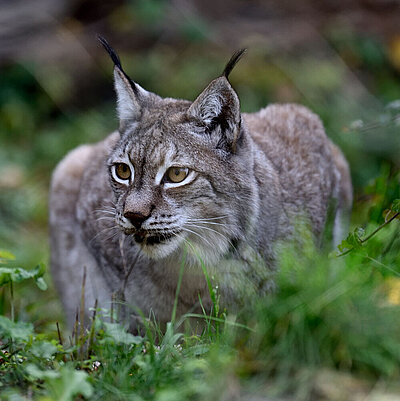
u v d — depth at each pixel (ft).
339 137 50.31
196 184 26.58
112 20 68.13
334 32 62.80
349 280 23.41
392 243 26.48
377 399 19.72
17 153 59.77
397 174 31.32
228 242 27.48
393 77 61.46
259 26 65.26
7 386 21.27
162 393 19.58
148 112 28.30
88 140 58.85
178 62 63.21
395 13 65.31
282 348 21.54
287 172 30.89
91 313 32.30
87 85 65.05
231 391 20.03
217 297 27.76
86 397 20.29
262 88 58.18
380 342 21.25
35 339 24.04
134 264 28.55
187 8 67.15
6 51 66.08
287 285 24.16
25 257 43.78
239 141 27.68
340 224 33.73
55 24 67.82
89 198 33.12
